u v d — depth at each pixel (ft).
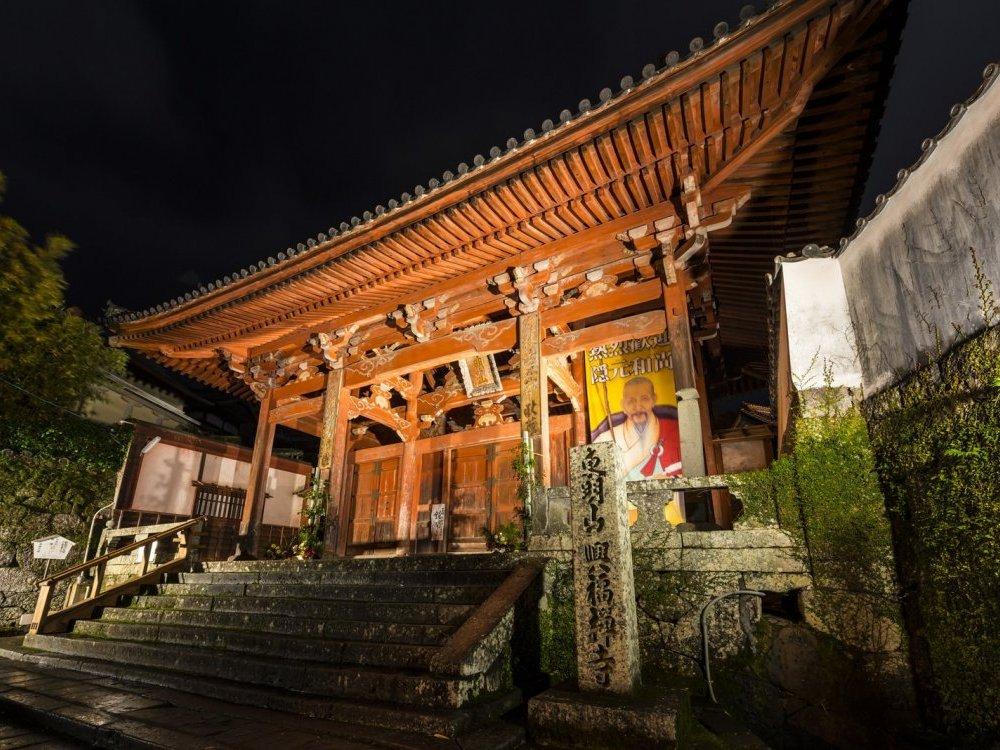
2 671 28.60
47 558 47.70
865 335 21.49
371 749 15.74
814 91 26.30
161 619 32.12
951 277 16.83
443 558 28.07
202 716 19.29
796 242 37.19
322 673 20.56
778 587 20.27
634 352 43.37
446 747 15.44
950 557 16.15
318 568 32.63
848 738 17.48
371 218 39.14
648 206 34.42
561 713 16.22
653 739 14.88
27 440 53.26
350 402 48.01
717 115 27.25
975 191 15.88
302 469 67.10
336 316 48.26
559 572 23.97
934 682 16.69
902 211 19.34
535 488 26.53
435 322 44.19
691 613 21.17
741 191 31.40
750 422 56.65
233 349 54.13
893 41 23.84
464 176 33.24
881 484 19.90
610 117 28.32
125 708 20.51
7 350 53.52
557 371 41.60
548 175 31.76
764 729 18.62
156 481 53.93
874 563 19.10
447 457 51.72
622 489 19.70
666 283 34.73
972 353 15.78
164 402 76.23
